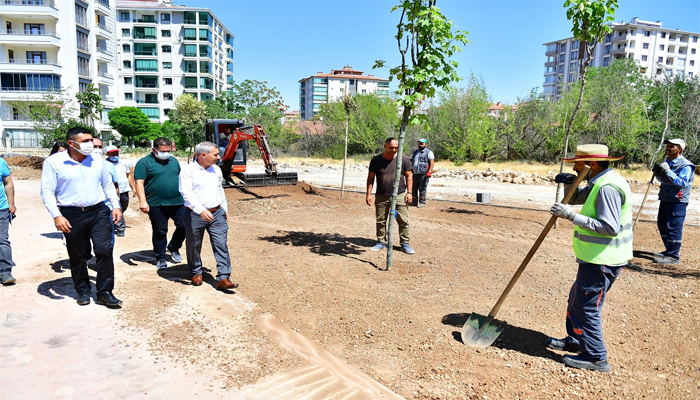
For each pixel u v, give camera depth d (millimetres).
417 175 11508
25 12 40406
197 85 72000
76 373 3258
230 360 3525
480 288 5359
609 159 3432
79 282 4504
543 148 32656
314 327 4234
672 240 6613
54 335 3859
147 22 69562
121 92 70625
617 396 3209
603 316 4602
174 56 70812
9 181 5207
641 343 4008
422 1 5285
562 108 29859
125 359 3488
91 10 46750
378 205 6938
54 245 6855
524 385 3348
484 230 8836
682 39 92438
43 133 22406
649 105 29016
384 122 36750
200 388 3115
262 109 44906
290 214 10453
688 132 26219
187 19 70062
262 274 5742
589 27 7332
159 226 5863
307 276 5668
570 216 3465
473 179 20859
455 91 31500
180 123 51156
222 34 83625
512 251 7180
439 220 9836
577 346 3844
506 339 4070
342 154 38438
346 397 3072
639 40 88875
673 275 5977
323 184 17812
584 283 3504
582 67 7695
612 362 3682
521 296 5113
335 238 7879
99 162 4465
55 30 42562
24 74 41188
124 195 7797
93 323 4133
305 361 3543
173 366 3404
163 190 5805
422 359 3701
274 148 40875
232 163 14445
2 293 4801
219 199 5109
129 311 4438
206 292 5039
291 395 3072
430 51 5309
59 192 4254
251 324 4211
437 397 3186
